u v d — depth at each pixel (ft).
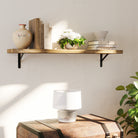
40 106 8.04
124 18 9.29
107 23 8.98
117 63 9.23
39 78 7.99
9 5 7.54
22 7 7.70
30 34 7.09
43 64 8.04
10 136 7.66
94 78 8.83
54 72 8.20
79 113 8.59
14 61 7.65
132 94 8.00
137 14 9.53
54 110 8.25
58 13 8.20
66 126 6.75
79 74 8.58
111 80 9.14
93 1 8.72
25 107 7.83
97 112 8.91
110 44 7.99
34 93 7.94
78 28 8.52
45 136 6.17
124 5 9.27
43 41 7.16
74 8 8.43
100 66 8.90
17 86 7.71
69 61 8.41
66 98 6.89
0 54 7.47
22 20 7.71
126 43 9.36
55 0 8.14
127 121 8.77
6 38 7.53
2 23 7.47
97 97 8.90
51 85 8.16
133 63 9.53
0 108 7.52
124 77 9.37
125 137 9.41
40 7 7.93
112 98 9.18
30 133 6.58
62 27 8.27
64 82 8.35
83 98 8.66
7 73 7.57
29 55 7.84
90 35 8.70
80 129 6.61
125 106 9.43
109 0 8.99
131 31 9.43
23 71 7.78
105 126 6.93
